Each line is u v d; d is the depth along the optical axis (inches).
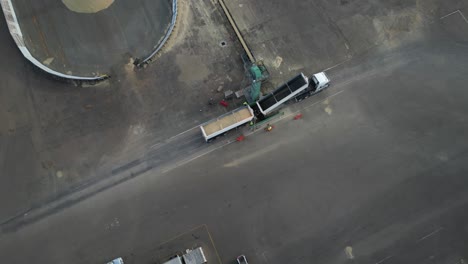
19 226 1333.7
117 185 1380.4
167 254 1306.6
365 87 1491.1
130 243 1318.9
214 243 1316.4
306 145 1421.0
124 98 1488.7
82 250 1311.5
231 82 1501.0
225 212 1348.4
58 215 1346.0
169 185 1380.4
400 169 1389.0
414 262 1283.2
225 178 1386.6
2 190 1375.5
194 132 1440.7
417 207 1341.0
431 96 1476.4
